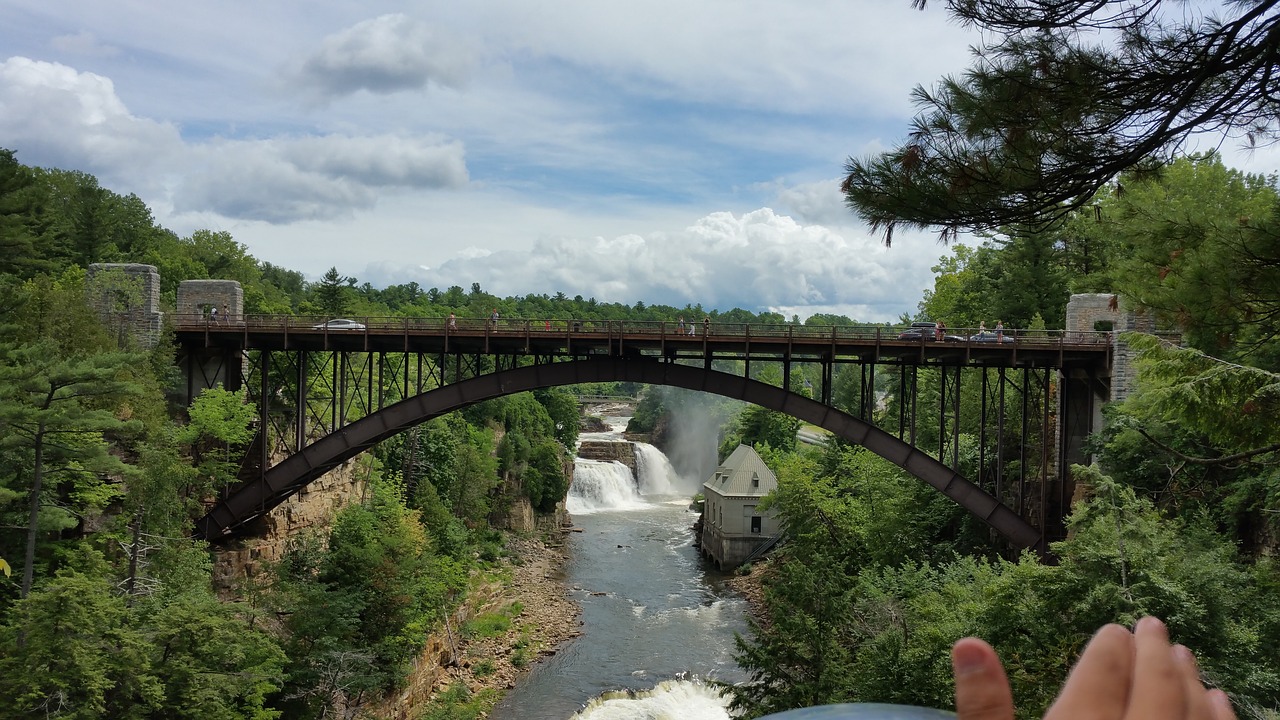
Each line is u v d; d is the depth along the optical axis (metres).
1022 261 49.09
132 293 37.50
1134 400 15.12
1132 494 19.64
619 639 46.81
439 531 53.78
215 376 38.78
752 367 138.38
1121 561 17.69
